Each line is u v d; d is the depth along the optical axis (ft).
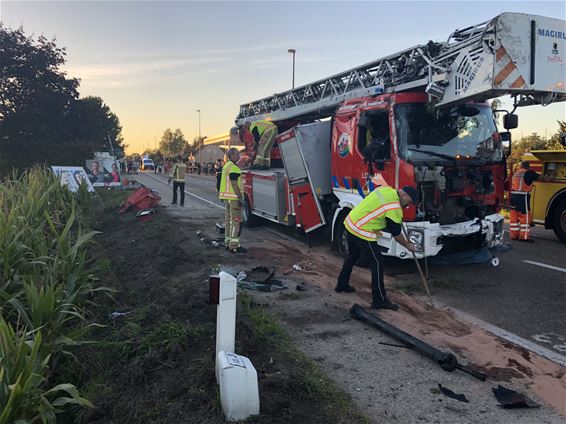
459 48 20.66
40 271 17.84
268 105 40.88
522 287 22.16
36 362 11.15
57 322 13.48
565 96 20.66
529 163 35.12
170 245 28.17
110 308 18.53
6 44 81.00
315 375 12.80
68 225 18.67
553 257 28.53
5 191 27.99
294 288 21.42
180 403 11.05
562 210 32.83
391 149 22.33
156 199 46.01
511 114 23.26
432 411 11.57
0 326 10.55
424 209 21.85
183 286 19.42
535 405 11.82
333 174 27.40
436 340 15.85
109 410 11.58
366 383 12.91
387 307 18.74
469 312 18.79
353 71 28.53
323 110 32.07
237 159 28.89
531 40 19.45
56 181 37.45
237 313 15.90
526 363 14.25
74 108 88.69
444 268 25.48
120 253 29.55
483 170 23.36
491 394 12.41
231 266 25.02
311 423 10.46
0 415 9.21
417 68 23.11
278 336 15.34
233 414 10.17
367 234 18.81
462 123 23.31
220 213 46.96
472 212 23.30
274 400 10.85
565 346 15.56
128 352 13.87
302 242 32.76
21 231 17.57
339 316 17.93
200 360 12.72
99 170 67.56
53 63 85.46
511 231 34.73
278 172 33.71
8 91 81.51
